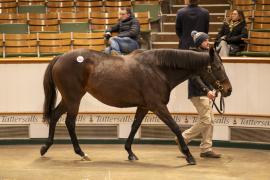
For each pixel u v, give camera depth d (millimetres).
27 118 9070
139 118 7914
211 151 8094
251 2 13305
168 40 12773
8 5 13758
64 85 7750
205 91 7547
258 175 7082
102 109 8992
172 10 14227
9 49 11078
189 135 8125
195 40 7875
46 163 7785
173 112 8797
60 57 7840
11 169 7422
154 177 6938
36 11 13688
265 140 8633
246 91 8539
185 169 7383
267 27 11938
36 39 11398
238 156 8234
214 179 6859
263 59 8398
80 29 12406
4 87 8922
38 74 8922
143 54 7672
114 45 9891
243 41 10703
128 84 7566
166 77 7562
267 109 8484
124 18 10258
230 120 8750
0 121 9031
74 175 7051
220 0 14188
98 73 7648
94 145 9031
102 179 6844
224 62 8539
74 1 13703
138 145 8992
